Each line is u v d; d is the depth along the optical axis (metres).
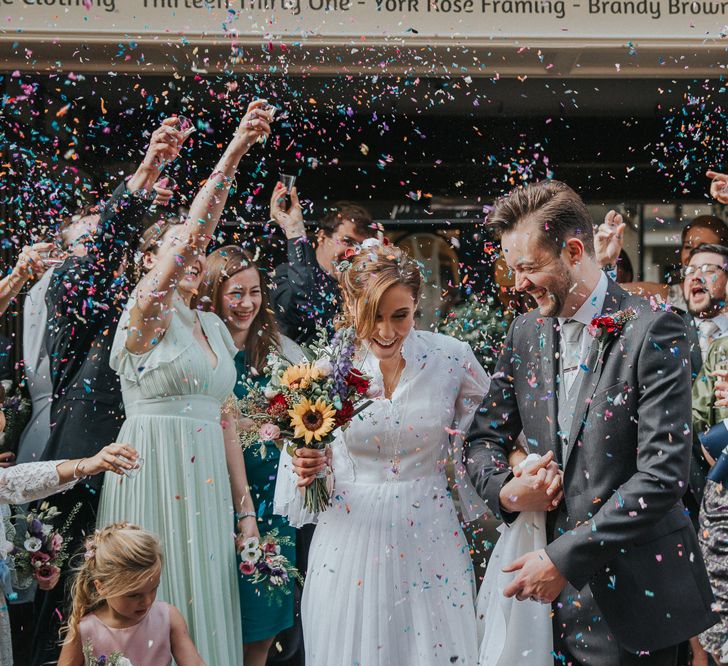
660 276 6.34
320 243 4.91
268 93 5.75
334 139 6.22
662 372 2.68
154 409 3.54
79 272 3.92
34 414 4.51
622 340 2.73
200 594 3.49
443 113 6.22
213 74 5.61
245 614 3.84
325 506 3.17
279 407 3.11
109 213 3.88
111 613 3.16
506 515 2.88
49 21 5.11
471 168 6.36
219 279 4.20
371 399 3.16
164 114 5.76
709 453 3.79
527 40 5.27
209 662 3.50
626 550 2.71
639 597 2.70
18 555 3.59
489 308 5.62
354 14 5.21
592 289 2.82
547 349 2.91
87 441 3.77
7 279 3.77
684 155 6.21
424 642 3.06
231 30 5.07
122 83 5.68
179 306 3.68
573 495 2.76
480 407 3.14
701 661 4.15
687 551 2.79
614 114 6.18
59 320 3.95
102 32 5.12
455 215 6.41
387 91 5.87
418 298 3.19
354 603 3.11
